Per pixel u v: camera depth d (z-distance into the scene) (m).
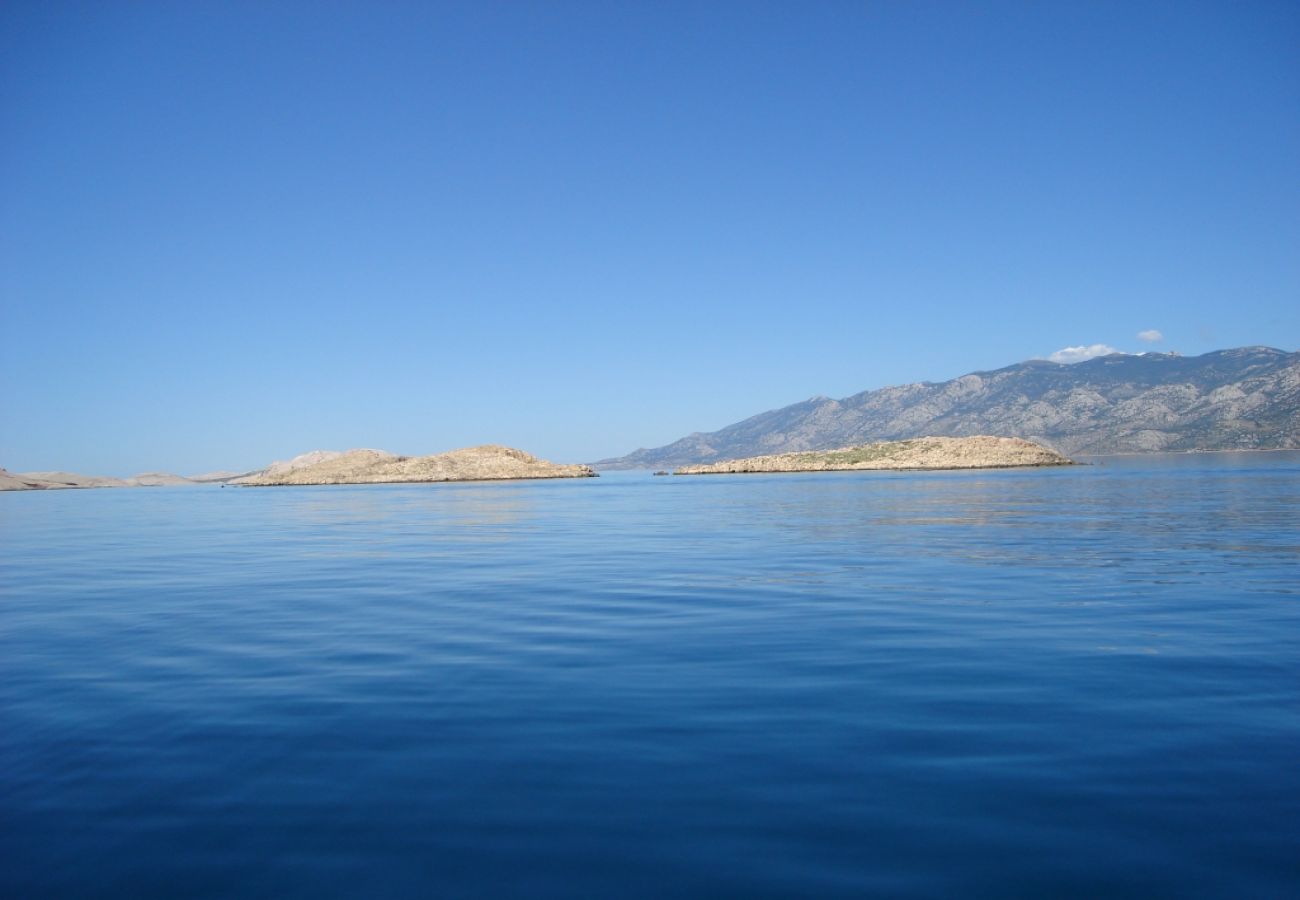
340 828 7.93
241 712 11.69
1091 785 8.58
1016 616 17.88
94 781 9.21
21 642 16.75
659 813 8.10
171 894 6.80
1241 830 7.55
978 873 6.89
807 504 66.88
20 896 6.80
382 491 143.88
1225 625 16.58
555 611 19.67
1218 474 121.88
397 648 15.77
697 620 18.17
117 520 68.81
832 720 10.84
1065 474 135.25
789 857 7.20
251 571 29.06
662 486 146.38
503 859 7.26
